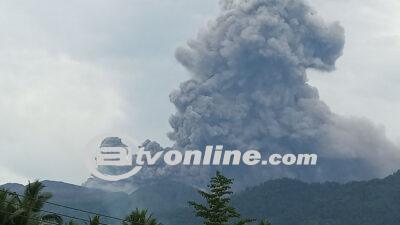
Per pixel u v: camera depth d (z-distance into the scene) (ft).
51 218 258.98
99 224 240.73
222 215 246.68
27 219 240.73
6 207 238.07
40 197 262.26
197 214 246.47
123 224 286.46
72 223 263.49
